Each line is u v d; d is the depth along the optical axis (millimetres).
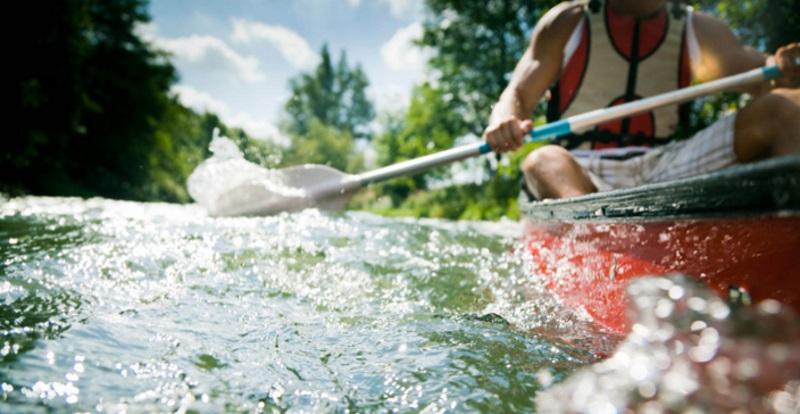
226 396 992
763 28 8281
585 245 1586
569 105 2717
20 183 11336
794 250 857
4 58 10453
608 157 2604
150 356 1146
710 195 938
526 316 1538
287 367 1137
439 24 18281
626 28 2568
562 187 2059
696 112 8781
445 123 20344
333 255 2457
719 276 1006
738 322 743
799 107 1474
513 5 16891
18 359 1065
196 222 3271
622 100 2641
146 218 3344
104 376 1030
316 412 950
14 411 876
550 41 2676
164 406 939
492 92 18047
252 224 3268
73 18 11422
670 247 1128
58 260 1938
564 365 1130
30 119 10914
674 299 826
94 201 6312
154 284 1737
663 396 704
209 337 1290
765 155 1586
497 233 3832
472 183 18000
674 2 2617
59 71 11523
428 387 1039
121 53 19625
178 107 22797
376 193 27141
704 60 2682
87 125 17766
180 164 22875
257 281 1889
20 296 1489
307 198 2844
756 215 810
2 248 2102
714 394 680
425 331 1389
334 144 42375
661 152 2438
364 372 1116
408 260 2465
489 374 1090
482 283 2010
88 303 1472
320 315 1538
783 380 656
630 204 1259
